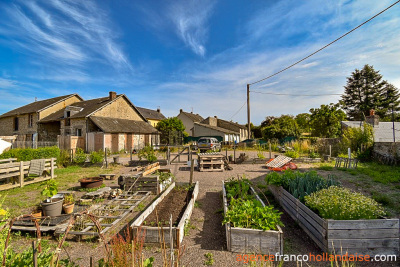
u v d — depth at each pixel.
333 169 10.46
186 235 4.13
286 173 5.95
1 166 7.64
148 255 3.43
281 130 28.47
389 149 11.71
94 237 4.07
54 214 4.78
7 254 2.26
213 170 11.29
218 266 3.11
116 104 26.27
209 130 36.22
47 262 2.07
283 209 5.34
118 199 5.97
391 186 6.96
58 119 24.58
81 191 7.56
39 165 9.03
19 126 29.36
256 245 3.43
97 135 21.36
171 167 12.85
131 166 13.38
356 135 13.86
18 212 5.46
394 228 3.23
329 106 27.00
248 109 23.11
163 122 32.19
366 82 44.72
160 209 5.22
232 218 3.73
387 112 41.12
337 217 3.46
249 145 26.25
